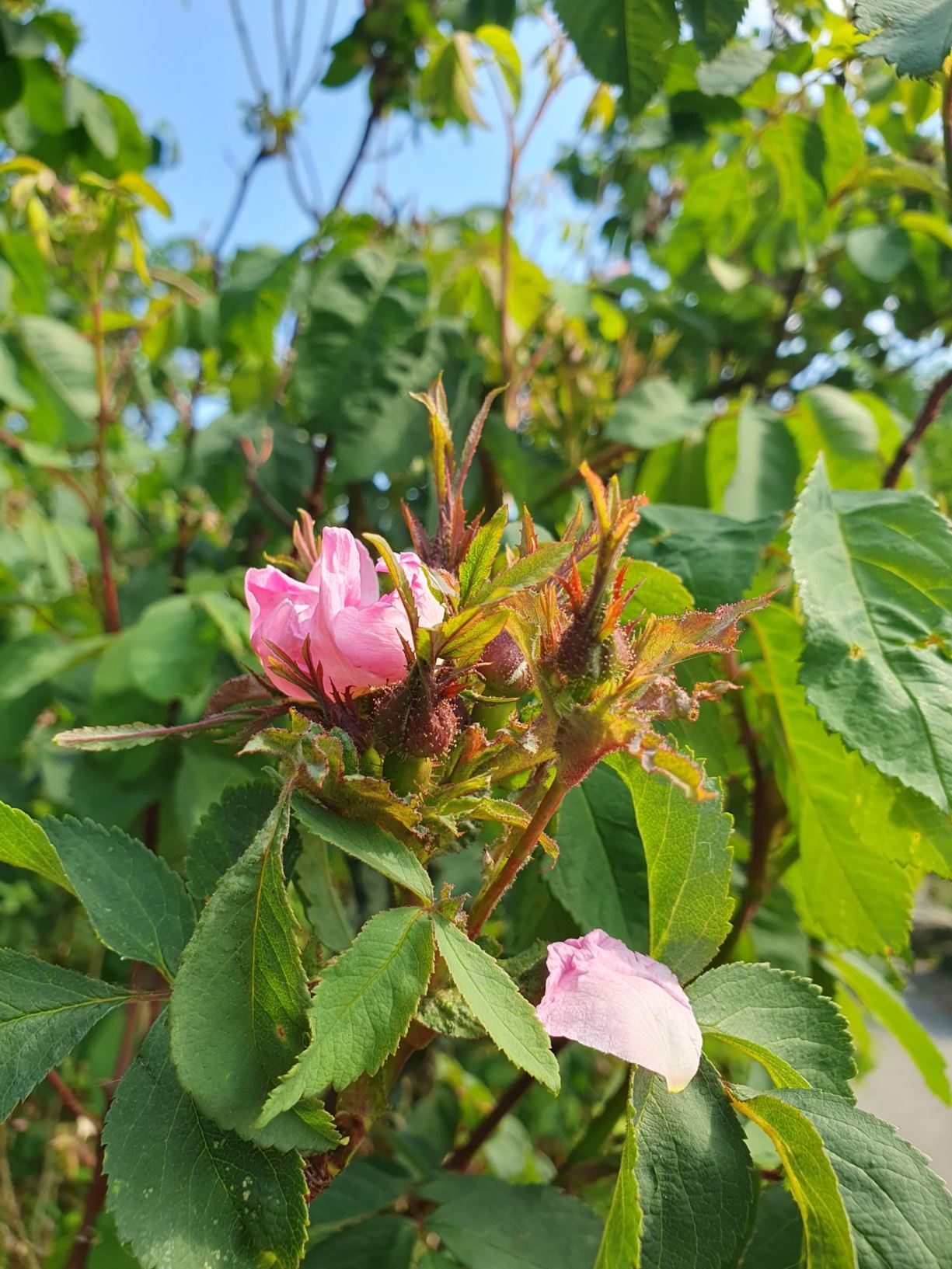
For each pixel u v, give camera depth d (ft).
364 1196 1.01
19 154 2.19
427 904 0.58
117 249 1.74
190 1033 0.53
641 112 1.24
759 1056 0.65
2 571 2.14
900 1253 0.58
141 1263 0.51
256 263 1.75
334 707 0.62
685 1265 0.58
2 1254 1.67
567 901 0.92
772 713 1.10
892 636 0.88
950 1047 4.47
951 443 2.56
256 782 0.74
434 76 1.57
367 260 1.60
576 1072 2.24
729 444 1.52
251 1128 0.52
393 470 1.53
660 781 0.73
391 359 1.56
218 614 1.43
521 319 1.90
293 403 1.60
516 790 0.79
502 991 0.56
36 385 1.82
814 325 2.48
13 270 1.90
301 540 0.73
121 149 2.24
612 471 1.75
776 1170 0.89
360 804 0.59
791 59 1.46
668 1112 0.63
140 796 1.54
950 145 1.23
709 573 1.01
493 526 0.57
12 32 1.97
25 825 0.62
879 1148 0.62
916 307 2.20
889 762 0.82
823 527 0.96
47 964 0.65
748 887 1.21
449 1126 1.69
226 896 0.56
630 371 2.00
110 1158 0.55
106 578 1.85
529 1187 0.96
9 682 1.63
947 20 0.92
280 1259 0.53
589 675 0.56
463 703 0.66
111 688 1.45
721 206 1.95
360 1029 0.53
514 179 1.64
